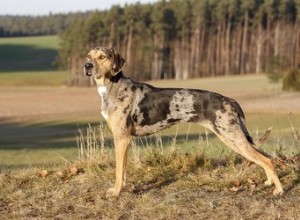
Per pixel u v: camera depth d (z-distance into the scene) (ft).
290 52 318.45
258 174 26.22
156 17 313.53
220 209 21.94
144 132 24.84
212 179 25.84
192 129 78.33
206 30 322.34
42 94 266.77
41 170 28.91
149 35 319.06
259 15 321.73
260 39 323.37
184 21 319.06
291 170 26.35
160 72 321.11
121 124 24.36
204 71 322.55
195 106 24.07
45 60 490.49
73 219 22.09
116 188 24.29
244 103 162.30
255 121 96.17
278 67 265.13
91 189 25.43
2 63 474.90
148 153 29.32
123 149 24.40
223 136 23.71
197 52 321.32
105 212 22.56
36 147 94.48
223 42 322.96
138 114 24.43
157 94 24.49
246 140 23.52
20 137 120.67
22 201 24.38
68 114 175.01
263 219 20.71
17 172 29.37
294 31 318.65
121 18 319.47
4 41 597.93
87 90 291.17
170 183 25.77
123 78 24.91
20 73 416.05
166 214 21.84
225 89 221.66
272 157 26.78
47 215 22.66
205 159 28.32
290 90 198.80
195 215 21.58
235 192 24.13
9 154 82.89
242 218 20.86
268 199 22.86
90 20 324.80
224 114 23.62
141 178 26.66
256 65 324.60
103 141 29.96
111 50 24.72
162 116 24.34
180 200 23.00
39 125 149.79
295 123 41.70
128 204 23.21
